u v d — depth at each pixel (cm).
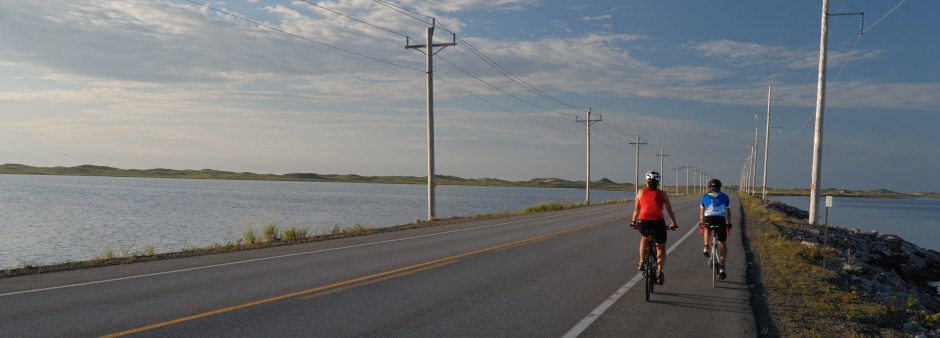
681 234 2109
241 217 5059
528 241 1791
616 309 819
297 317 746
